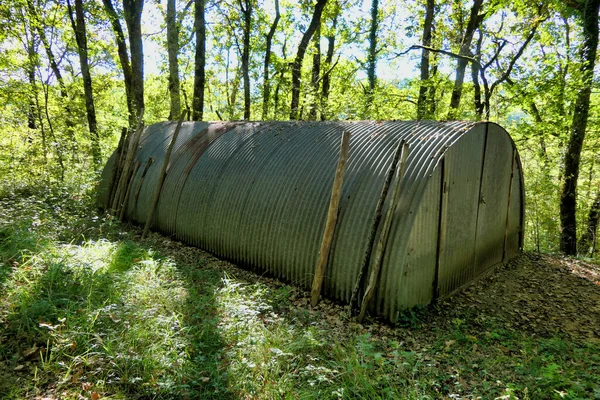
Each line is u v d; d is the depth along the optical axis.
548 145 16.50
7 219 8.29
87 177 12.46
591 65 10.72
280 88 23.22
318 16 19.30
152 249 8.80
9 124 14.26
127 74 18.53
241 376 4.14
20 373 4.09
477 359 4.99
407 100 18.41
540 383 4.26
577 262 9.80
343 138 6.09
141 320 4.93
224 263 8.30
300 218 7.09
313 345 4.89
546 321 6.54
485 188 7.89
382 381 4.26
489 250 8.55
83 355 4.33
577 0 11.05
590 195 16.11
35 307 4.96
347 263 6.29
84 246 8.20
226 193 8.52
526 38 16.81
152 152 11.57
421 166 6.25
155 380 4.03
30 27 13.61
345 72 25.67
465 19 20.75
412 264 5.97
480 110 18.58
